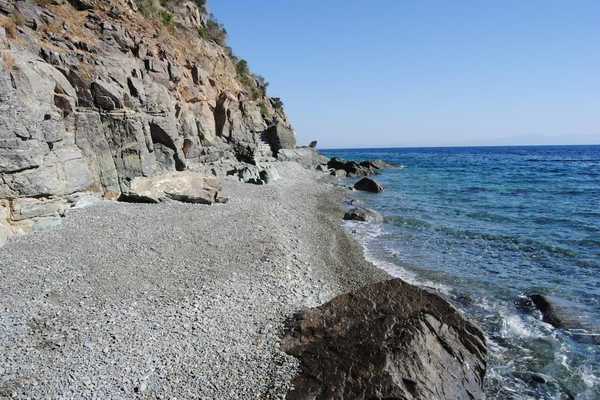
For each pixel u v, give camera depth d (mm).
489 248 22250
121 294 13555
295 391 9695
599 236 24156
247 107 50375
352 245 22344
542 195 41062
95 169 24859
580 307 14906
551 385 10789
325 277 17109
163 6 47312
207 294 13906
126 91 26938
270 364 10617
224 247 18656
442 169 76875
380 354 10258
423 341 10781
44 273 14461
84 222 19922
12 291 13164
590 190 43906
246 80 63656
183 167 32062
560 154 149500
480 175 64000
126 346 10875
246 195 33062
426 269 18938
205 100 41750
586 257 20406
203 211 24734
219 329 11953
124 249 17141
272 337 11766
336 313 12328
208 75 44656
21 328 11391
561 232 25312
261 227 22469
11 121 17578
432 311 12094
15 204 17828
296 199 35344
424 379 9906
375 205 35688
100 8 32031
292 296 14383
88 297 13211
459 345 11281
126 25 33375
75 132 23672
